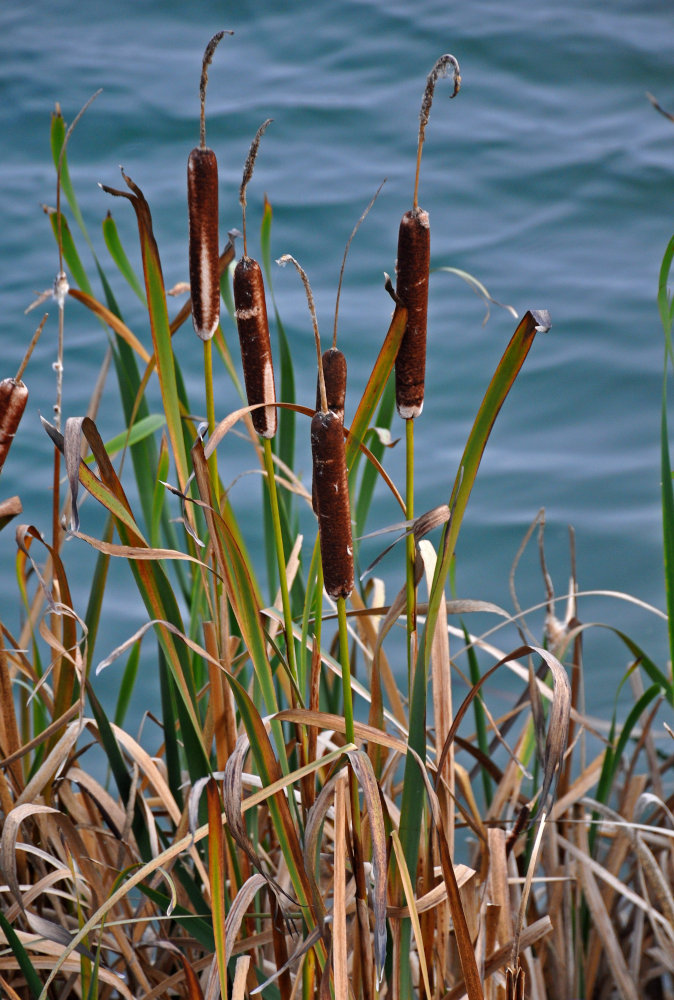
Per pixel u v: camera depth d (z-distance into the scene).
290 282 11.59
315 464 3.86
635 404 9.88
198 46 16.75
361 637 4.64
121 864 4.30
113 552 3.99
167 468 4.37
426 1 17.92
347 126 14.64
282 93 15.38
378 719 4.15
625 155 13.78
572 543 4.55
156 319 4.06
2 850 4.16
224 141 14.30
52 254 12.04
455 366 10.29
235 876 4.21
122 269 4.46
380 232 12.36
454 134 14.45
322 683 4.56
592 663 7.35
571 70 15.89
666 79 15.44
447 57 3.84
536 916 4.57
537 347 10.56
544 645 4.54
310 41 16.70
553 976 4.57
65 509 4.22
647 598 7.86
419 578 4.18
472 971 4.00
